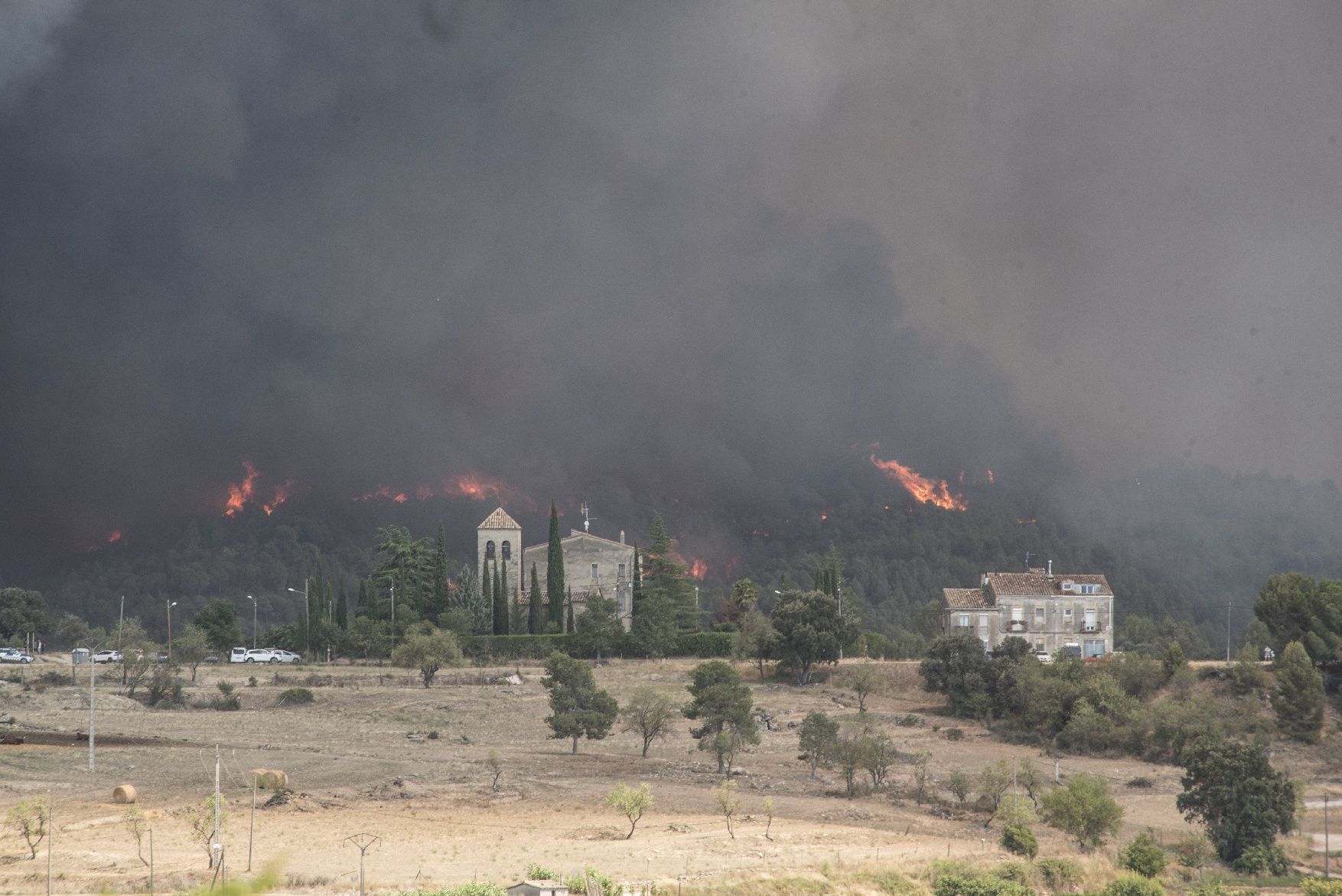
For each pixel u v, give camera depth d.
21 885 120.94
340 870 130.62
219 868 125.00
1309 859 169.50
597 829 160.12
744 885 127.62
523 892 113.06
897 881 134.62
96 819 157.75
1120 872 150.12
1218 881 149.88
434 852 142.12
